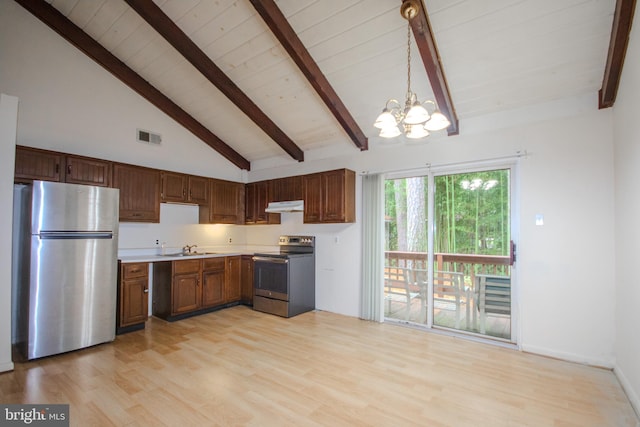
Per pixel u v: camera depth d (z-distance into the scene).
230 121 4.84
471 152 3.56
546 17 2.45
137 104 4.46
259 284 4.71
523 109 3.25
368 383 2.54
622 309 2.58
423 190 4.00
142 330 3.83
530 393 2.39
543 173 3.14
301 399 2.31
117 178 3.95
